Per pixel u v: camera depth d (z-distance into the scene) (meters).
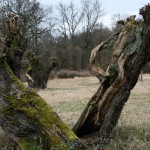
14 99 7.79
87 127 9.55
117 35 9.81
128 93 9.62
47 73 35.38
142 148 8.61
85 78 57.34
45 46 70.69
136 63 9.41
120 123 11.76
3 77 7.85
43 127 7.61
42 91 31.36
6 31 9.28
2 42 8.04
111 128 9.71
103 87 9.48
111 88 9.35
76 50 75.62
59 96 25.47
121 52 9.47
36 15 55.78
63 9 80.62
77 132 9.55
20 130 7.80
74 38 80.81
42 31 59.94
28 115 7.68
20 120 7.77
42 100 7.91
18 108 7.73
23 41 9.42
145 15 9.34
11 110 7.77
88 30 80.69
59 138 7.54
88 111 9.45
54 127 7.61
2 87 7.83
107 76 9.37
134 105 19.45
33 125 7.70
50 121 7.66
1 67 7.86
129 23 9.66
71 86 40.22
